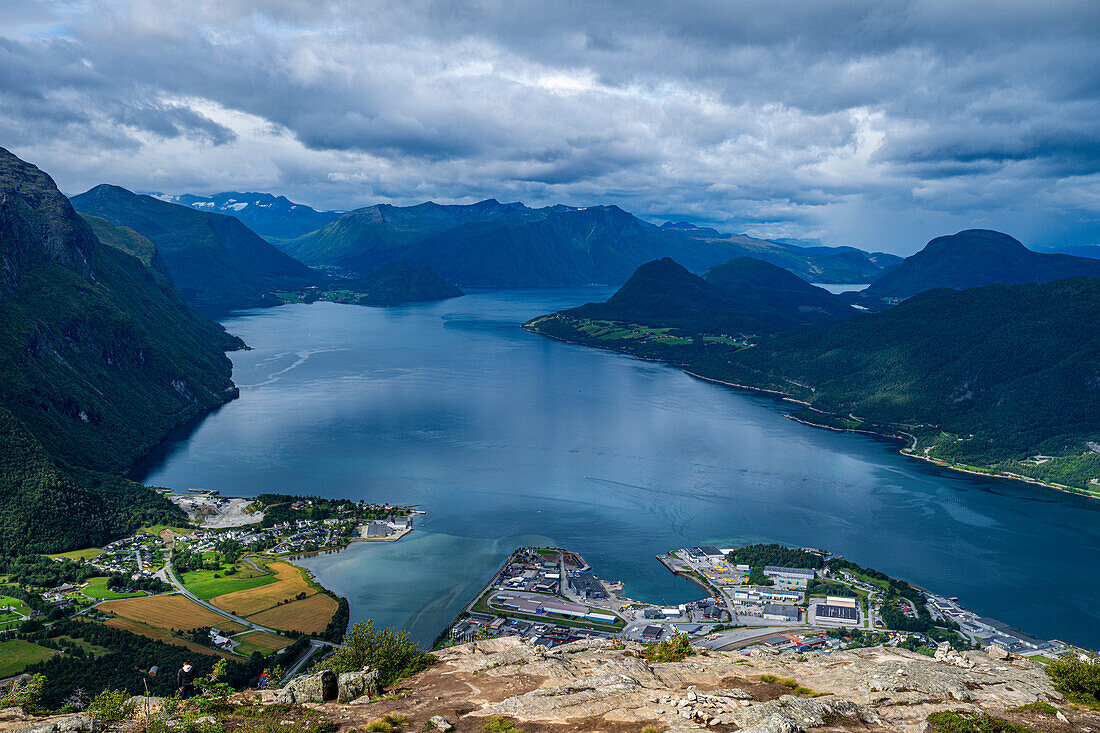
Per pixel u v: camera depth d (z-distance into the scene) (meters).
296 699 62.50
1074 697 59.44
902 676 61.53
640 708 55.34
